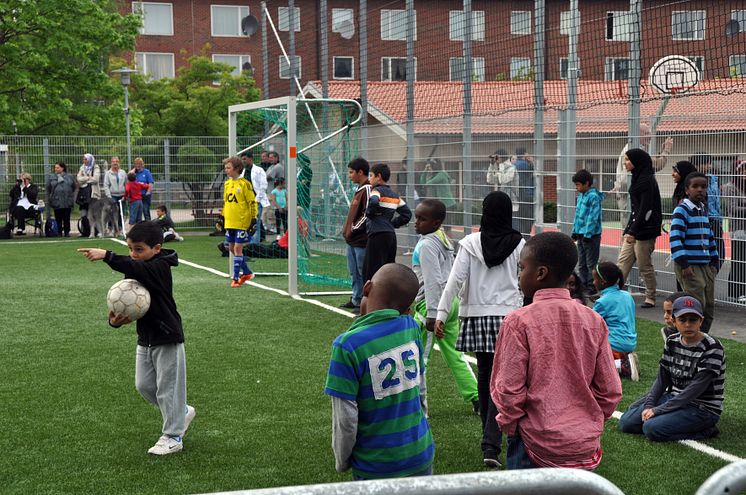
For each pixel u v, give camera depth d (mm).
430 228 6059
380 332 3459
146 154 23812
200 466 5117
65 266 15266
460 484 1967
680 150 10984
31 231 23047
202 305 10992
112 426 5910
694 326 5457
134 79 36406
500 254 5207
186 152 23906
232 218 12742
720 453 5242
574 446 3449
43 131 28906
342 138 14898
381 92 17281
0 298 11539
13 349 8352
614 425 5867
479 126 13906
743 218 10164
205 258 16750
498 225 5289
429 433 3607
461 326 5293
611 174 12039
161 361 5340
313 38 28641
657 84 11148
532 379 3521
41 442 5570
